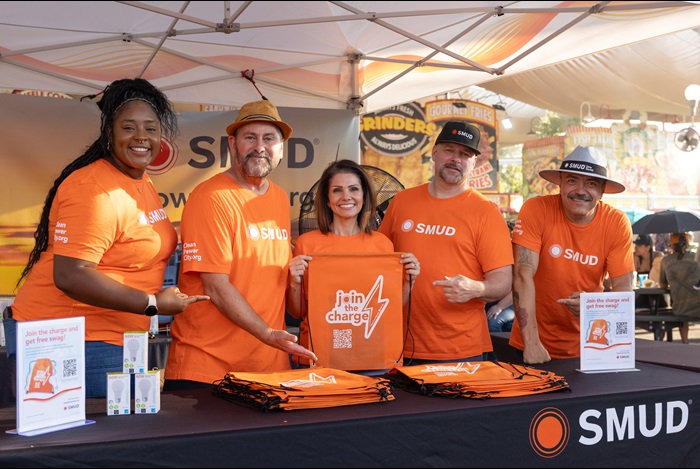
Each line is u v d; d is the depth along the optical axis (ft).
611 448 8.47
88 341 8.97
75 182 8.67
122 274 9.07
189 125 17.11
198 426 7.14
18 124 16.07
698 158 54.24
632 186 53.62
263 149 10.11
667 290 31.68
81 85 16.61
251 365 10.00
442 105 39.75
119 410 7.73
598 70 34.04
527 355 11.36
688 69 32.35
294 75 17.24
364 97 17.70
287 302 10.79
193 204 9.93
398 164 38.60
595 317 10.18
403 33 13.67
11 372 12.67
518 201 53.21
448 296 10.52
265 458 6.98
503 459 7.88
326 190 10.80
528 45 15.44
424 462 7.52
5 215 16.02
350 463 7.22
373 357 9.85
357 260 9.91
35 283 8.96
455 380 8.65
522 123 59.36
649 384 9.15
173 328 10.27
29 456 6.32
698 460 9.02
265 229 10.19
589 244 12.12
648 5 12.30
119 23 13.29
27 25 13.26
